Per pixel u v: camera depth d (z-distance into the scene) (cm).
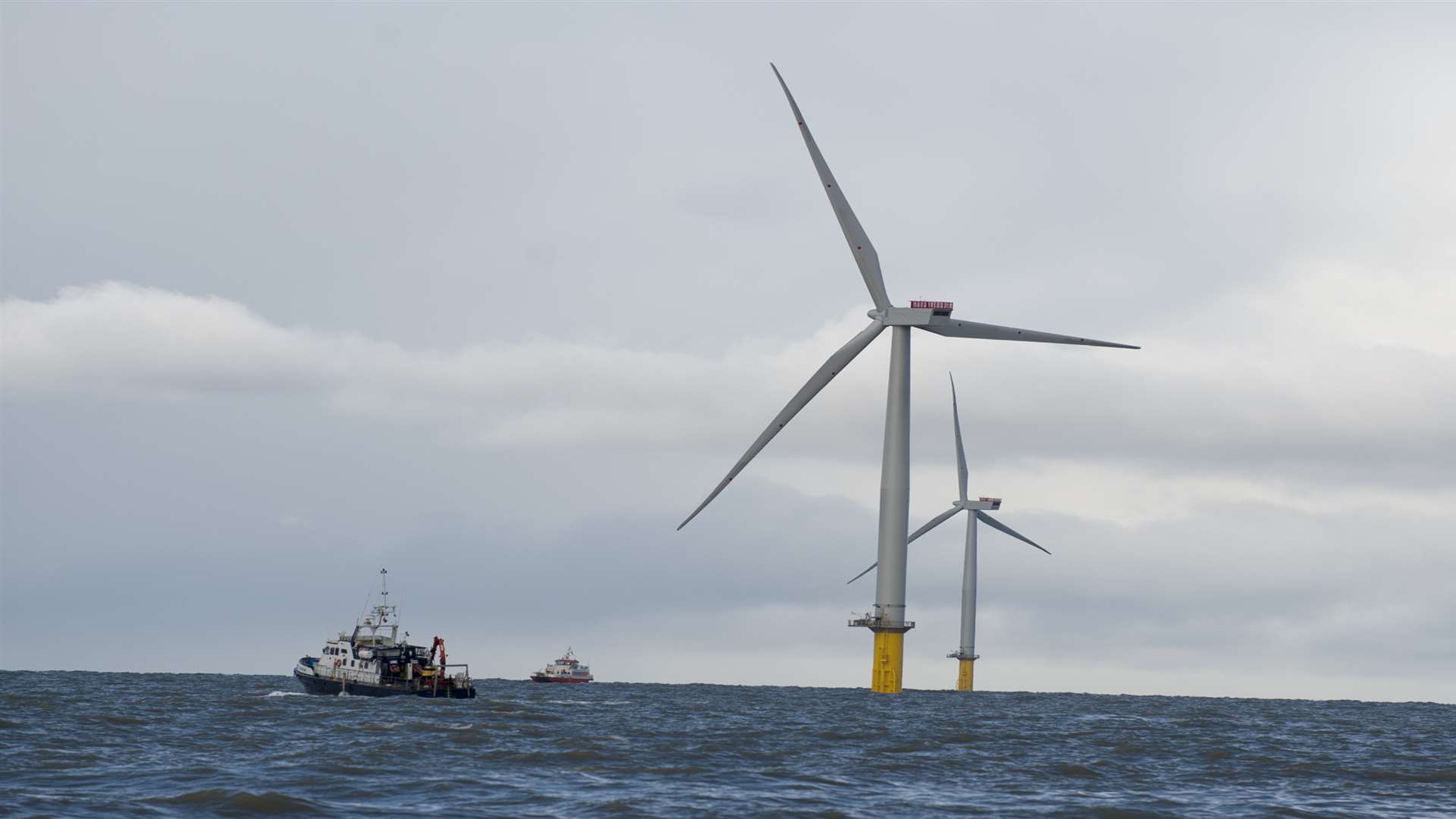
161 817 10369
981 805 12038
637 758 15175
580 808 11238
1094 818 11388
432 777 13038
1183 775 14900
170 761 14175
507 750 15575
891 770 14750
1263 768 15800
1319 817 11644
